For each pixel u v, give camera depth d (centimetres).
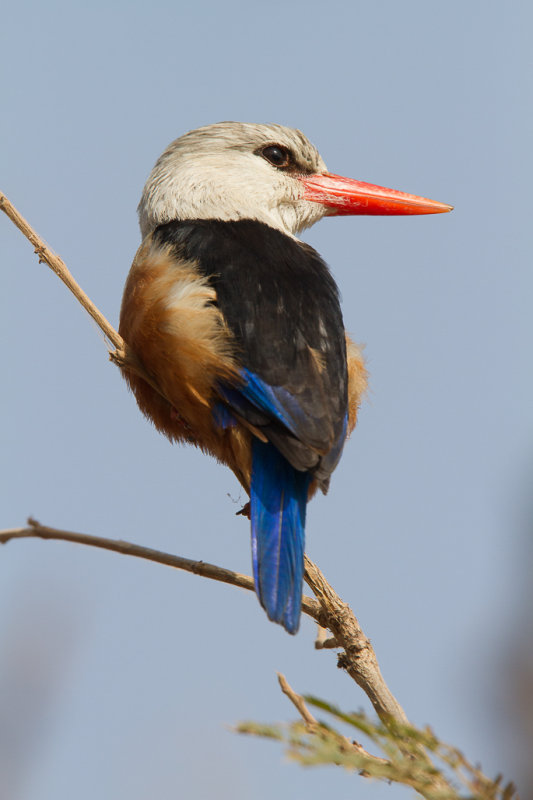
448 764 527
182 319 953
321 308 1016
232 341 952
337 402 955
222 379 946
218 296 981
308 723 550
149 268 1027
